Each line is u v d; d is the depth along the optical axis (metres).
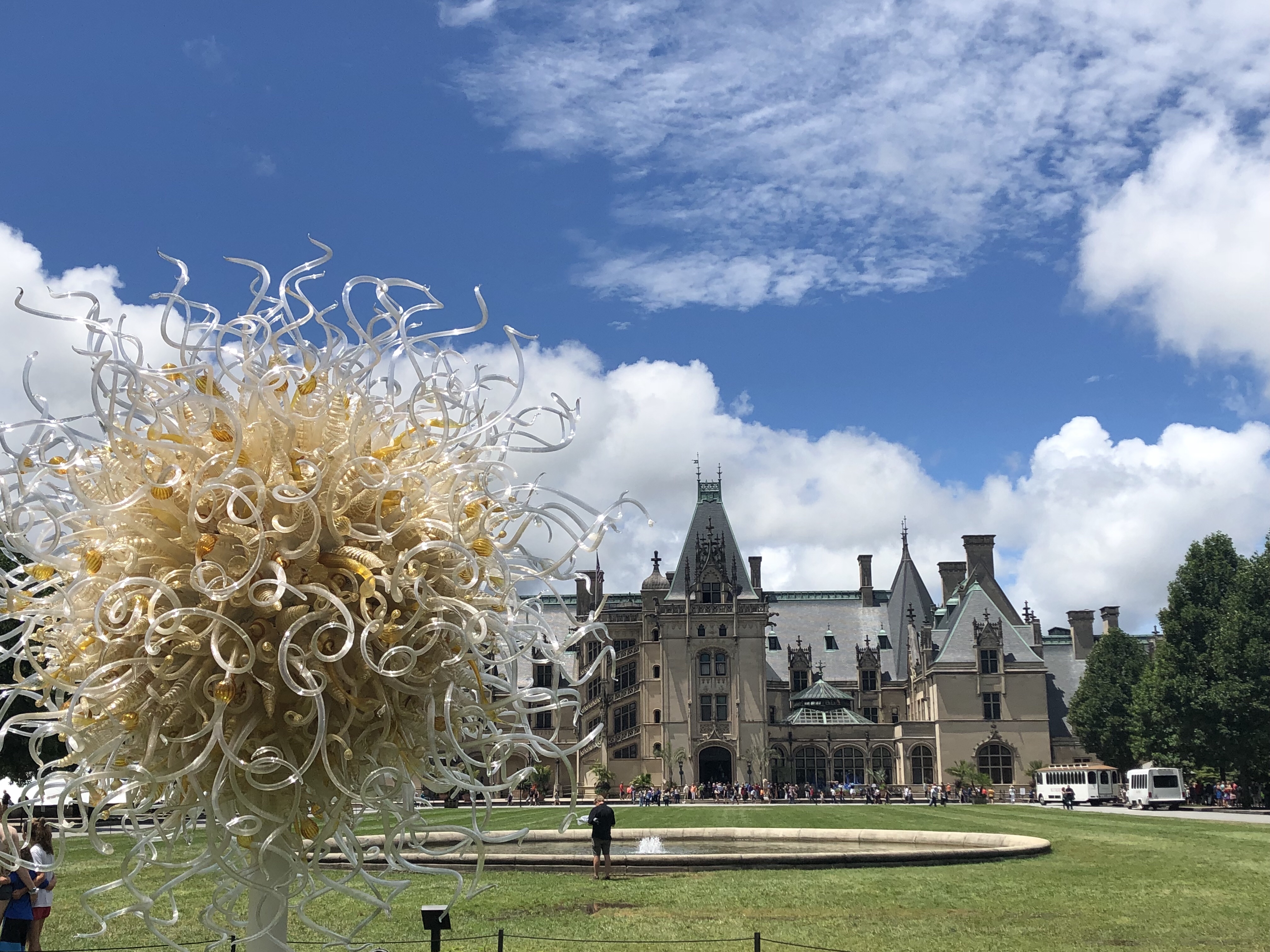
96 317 5.91
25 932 13.24
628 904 20.20
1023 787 101.19
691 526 108.56
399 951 15.84
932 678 105.94
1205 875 24.80
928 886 22.80
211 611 5.46
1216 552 70.00
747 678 102.50
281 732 5.57
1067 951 16.00
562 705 6.37
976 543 116.00
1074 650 122.69
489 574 6.30
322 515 5.72
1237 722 65.75
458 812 30.78
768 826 44.75
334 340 6.09
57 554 6.03
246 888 6.13
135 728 5.52
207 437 5.86
